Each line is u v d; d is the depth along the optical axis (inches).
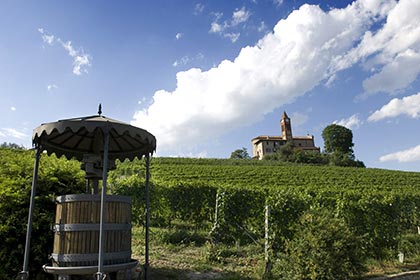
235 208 432.8
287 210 360.5
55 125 205.9
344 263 277.9
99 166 251.9
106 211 216.5
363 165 3184.1
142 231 473.1
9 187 250.2
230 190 440.5
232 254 354.0
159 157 2027.6
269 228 351.3
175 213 541.0
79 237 209.8
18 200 251.8
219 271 294.4
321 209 356.2
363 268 293.3
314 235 287.0
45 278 245.8
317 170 1882.4
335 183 1445.6
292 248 293.6
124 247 223.6
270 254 318.0
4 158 303.1
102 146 272.2
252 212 431.8
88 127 204.2
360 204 408.8
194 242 399.2
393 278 318.3
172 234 422.3
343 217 396.2
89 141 281.6
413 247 435.8
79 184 300.8
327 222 296.0
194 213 541.3
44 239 247.9
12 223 245.4
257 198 435.2
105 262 209.8
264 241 361.1
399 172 2027.6
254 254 359.3
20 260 242.1
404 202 495.8
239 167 1785.2
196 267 299.0
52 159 319.0
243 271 298.7
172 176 1262.3
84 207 214.1
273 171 1708.9
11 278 235.6
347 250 286.4
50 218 256.2
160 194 544.1
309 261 277.1
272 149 4387.3
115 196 222.4
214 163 2030.0
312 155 3142.2
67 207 216.1
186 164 1902.1
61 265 207.5
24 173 279.1
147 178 266.8
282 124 4746.6
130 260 229.5
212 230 417.7
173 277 268.8
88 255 207.6
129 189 530.6
